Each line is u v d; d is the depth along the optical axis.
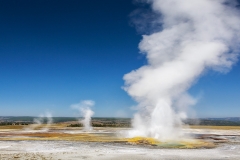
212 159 23.64
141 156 24.62
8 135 44.03
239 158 24.28
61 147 30.31
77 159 22.92
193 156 24.97
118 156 24.50
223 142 36.84
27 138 39.31
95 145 32.16
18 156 23.55
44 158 22.94
